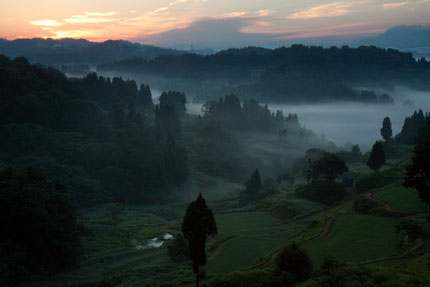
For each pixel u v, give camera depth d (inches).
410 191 3791.8
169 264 3061.0
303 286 1584.6
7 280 3107.8
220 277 1764.3
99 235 4810.5
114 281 2770.7
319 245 2593.5
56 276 3385.8
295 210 4726.9
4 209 3528.5
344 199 4783.5
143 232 4803.2
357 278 1653.5
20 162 7337.6
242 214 5019.7
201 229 1603.1
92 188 7042.3
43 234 3592.5
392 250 2348.7
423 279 1599.4
